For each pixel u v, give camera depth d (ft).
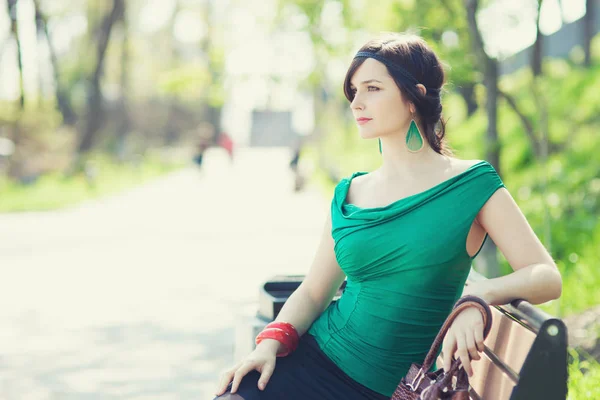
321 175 124.57
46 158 110.52
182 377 21.85
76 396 20.17
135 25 177.37
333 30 39.55
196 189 110.32
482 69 29.78
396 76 9.06
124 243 51.52
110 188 101.65
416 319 8.84
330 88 103.50
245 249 48.39
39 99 122.21
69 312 30.45
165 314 29.99
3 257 45.32
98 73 129.18
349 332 9.16
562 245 31.04
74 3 148.66
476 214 8.56
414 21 32.45
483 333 7.64
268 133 341.21
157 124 233.14
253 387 9.12
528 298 8.10
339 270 9.88
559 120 44.27
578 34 76.74
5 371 22.58
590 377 16.06
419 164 9.14
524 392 6.99
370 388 9.04
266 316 13.02
